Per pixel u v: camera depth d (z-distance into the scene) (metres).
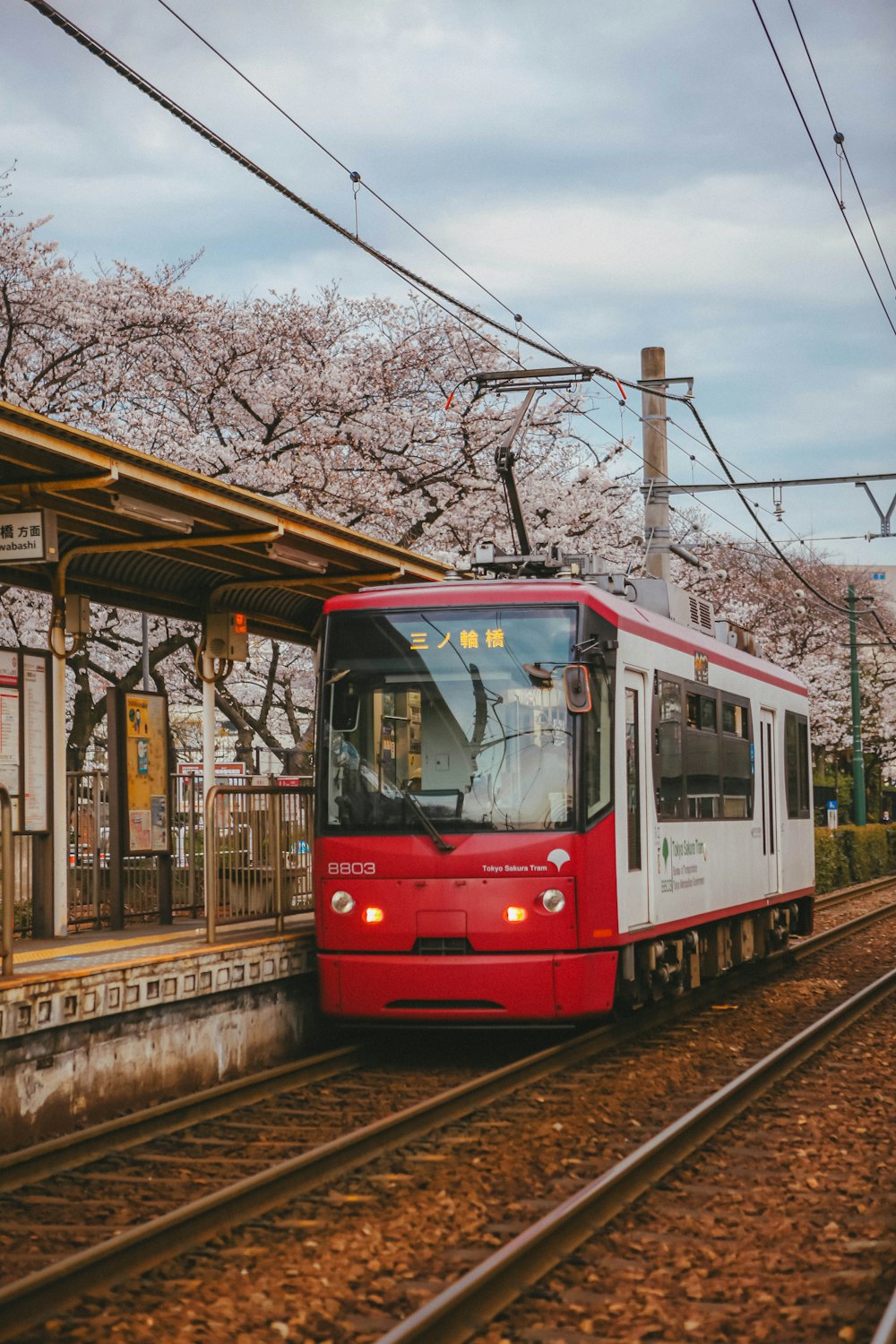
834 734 51.19
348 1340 5.35
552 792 11.23
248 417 28.45
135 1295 5.78
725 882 15.14
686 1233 6.65
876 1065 11.20
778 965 19.20
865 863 39.12
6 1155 7.90
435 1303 5.29
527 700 11.37
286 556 12.73
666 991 13.77
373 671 11.60
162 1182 7.57
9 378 25.84
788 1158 8.09
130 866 13.56
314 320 29.44
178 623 28.84
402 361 29.48
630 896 11.97
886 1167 7.92
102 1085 9.23
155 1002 9.77
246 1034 11.04
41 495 10.71
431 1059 11.88
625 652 12.19
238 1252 6.31
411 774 11.40
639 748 12.53
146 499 10.80
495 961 11.02
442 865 11.17
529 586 11.71
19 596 26.61
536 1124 9.06
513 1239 6.41
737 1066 11.30
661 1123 9.17
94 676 30.67
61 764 11.72
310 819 13.02
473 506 29.05
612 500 32.12
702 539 45.19
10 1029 8.37
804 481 24.30
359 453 28.91
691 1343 5.29
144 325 27.38
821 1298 5.76
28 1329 5.39
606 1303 5.68
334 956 11.33
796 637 48.78
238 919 11.73
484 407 29.08
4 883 8.77
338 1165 7.77
